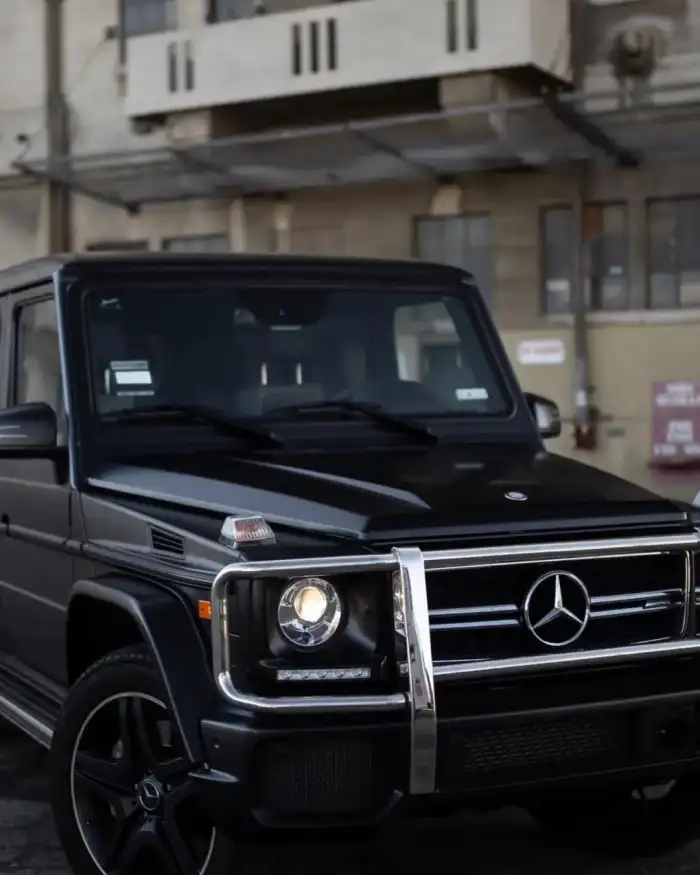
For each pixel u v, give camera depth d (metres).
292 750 3.42
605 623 3.74
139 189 19.05
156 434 4.49
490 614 3.59
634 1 16.72
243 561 3.45
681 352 17.08
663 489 17.27
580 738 3.62
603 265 17.45
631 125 15.16
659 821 4.49
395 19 16.47
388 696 3.40
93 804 3.98
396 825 3.51
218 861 3.63
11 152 20.95
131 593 3.79
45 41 20.59
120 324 4.63
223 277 4.82
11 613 5.22
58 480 4.55
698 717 3.77
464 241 18.17
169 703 3.56
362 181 18.36
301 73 17.12
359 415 4.78
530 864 4.58
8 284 5.18
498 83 16.27
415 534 3.58
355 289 5.00
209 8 18.92
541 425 5.17
